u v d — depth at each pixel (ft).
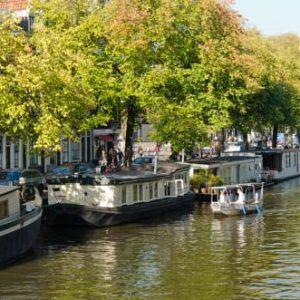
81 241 127.03
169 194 168.55
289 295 92.12
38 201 121.70
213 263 109.81
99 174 158.40
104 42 178.70
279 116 261.65
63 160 243.60
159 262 110.32
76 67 144.56
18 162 218.18
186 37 189.88
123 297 90.79
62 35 165.07
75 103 126.52
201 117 195.11
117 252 117.50
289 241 128.47
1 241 102.12
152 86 177.06
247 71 205.36
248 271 104.47
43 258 111.86
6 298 90.02
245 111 230.27
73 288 94.89
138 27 176.55
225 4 199.82
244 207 163.02
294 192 220.43
